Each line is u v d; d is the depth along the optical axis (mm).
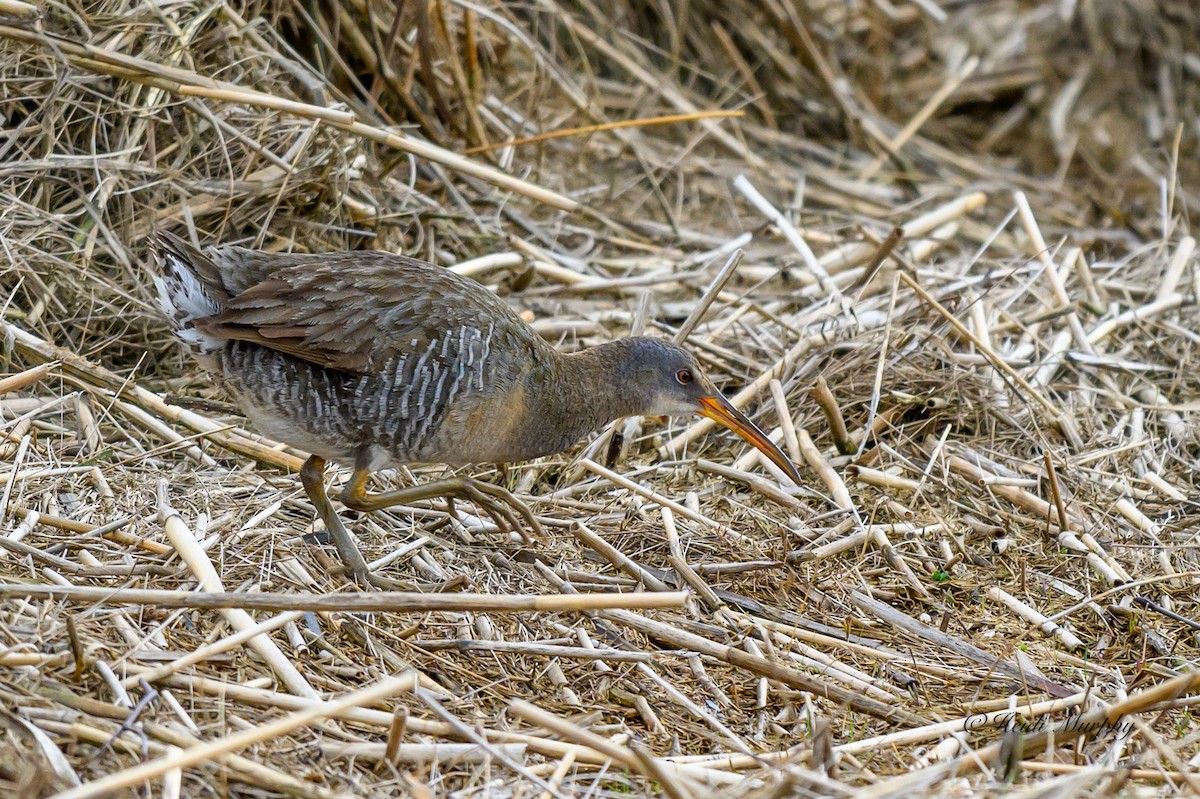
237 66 12570
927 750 7781
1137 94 19938
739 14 18672
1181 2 20438
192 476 9867
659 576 9531
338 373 8836
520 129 15680
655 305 13180
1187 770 7410
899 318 12477
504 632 8672
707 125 17234
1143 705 7582
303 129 12438
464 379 8984
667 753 7633
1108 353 12836
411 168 13461
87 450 9953
